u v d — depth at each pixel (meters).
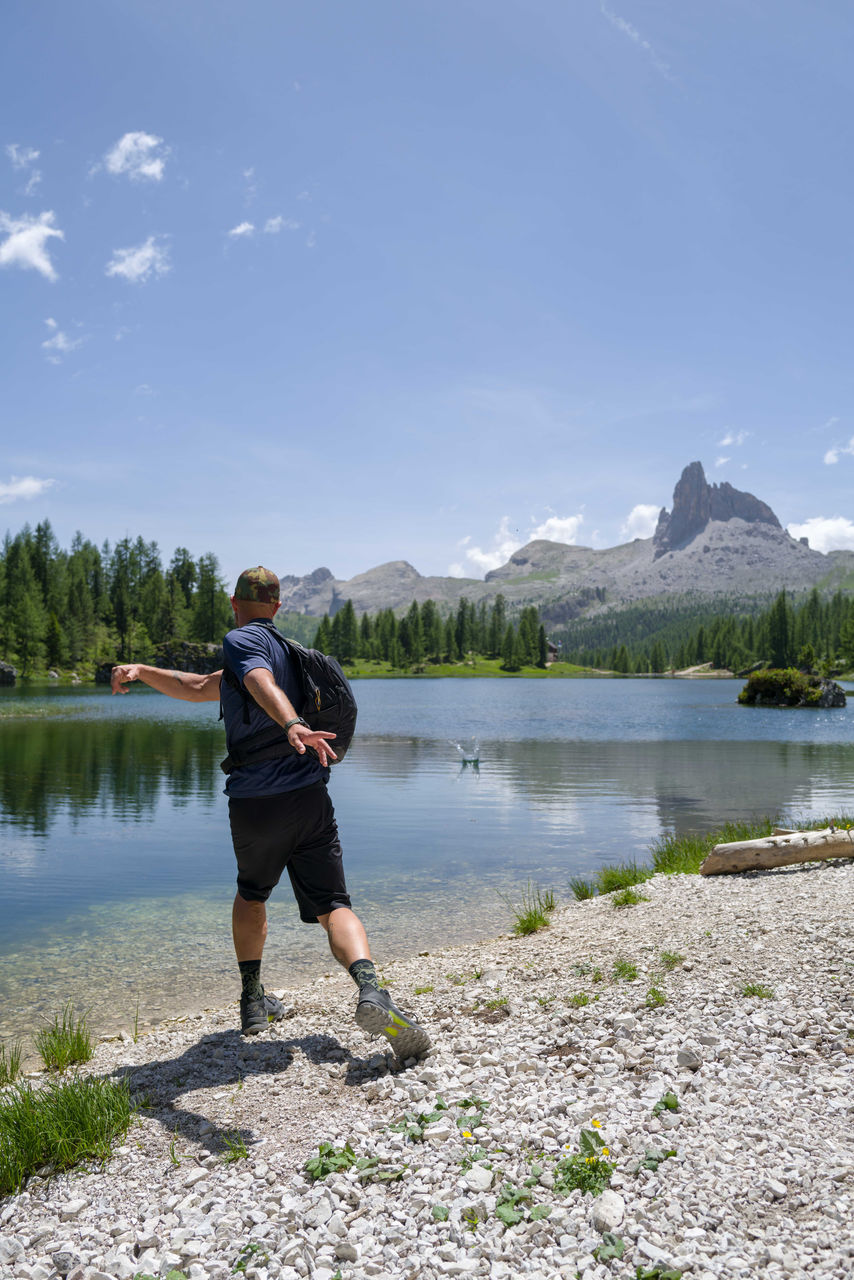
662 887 8.44
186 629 158.12
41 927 8.78
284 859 4.13
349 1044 4.45
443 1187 2.87
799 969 4.82
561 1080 3.70
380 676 197.38
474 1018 4.70
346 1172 3.01
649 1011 4.45
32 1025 6.09
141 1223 2.84
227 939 8.38
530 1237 2.58
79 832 14.27
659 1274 2.34
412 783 21.58
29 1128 3.38
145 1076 4.24
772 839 8.48
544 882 10.73
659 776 23.08
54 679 127.38
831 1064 3.64
